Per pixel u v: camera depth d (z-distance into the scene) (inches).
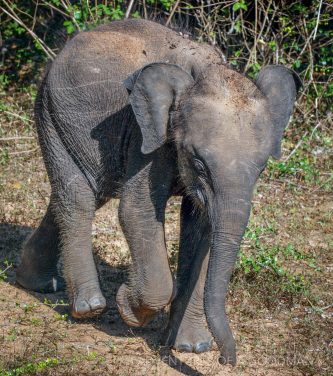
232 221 339.3
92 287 428.5
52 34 861.8
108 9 733.9
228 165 343.0
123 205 394.0
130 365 390.3
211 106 353.7
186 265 410.9
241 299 471.5
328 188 674.8
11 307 449.1
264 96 366.0
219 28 790.5
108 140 415.5
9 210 581.0
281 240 577.0
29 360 384.2
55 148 436.1
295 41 801.6
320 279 518.0
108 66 414.6
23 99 813.2
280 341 433.4
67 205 432.1
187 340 405.7
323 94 794.2
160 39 412.8
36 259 469.7
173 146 376.2
